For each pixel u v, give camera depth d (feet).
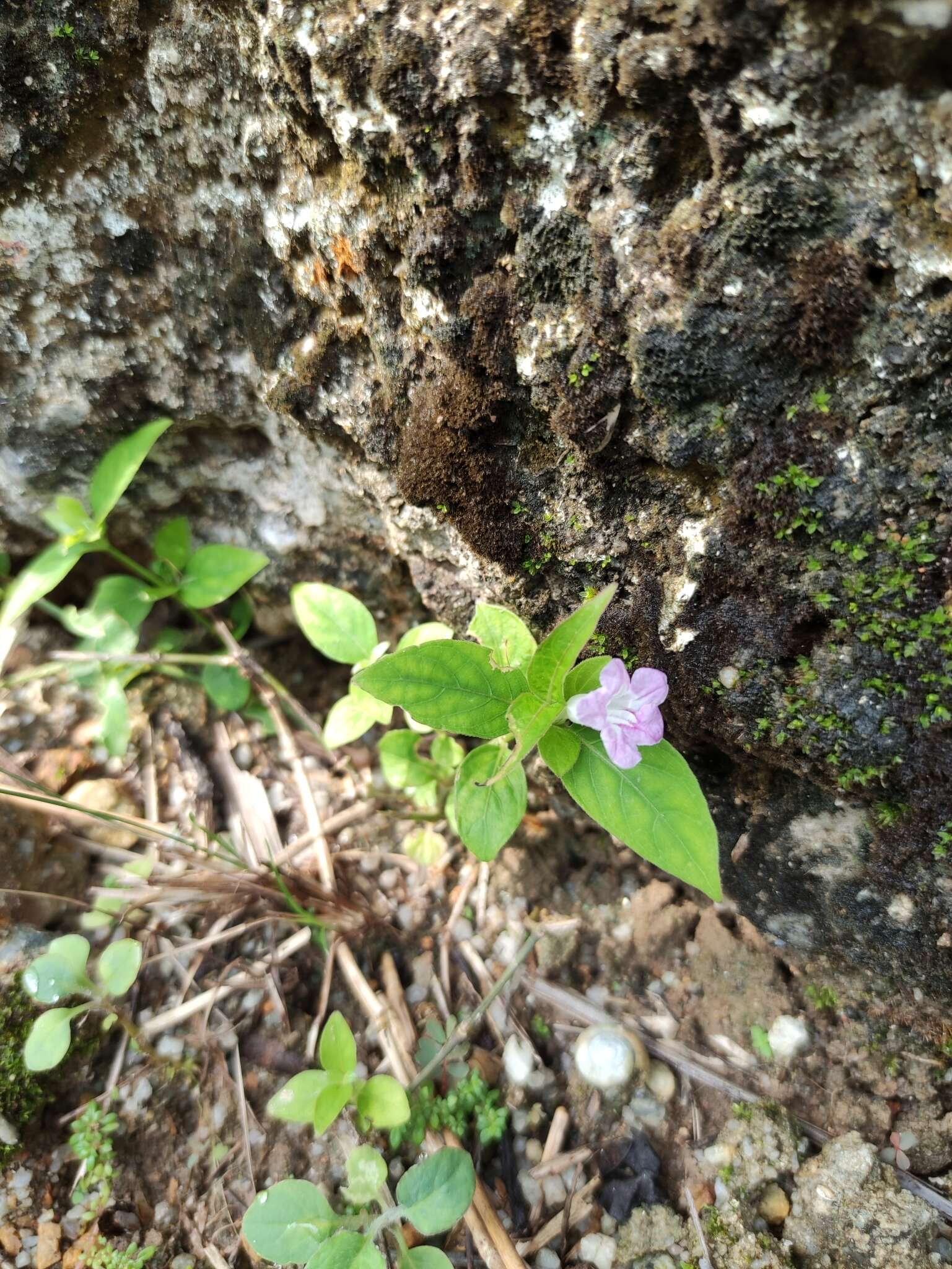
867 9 0.38
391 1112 0.57
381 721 0.68
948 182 0.40
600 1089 0.62
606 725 0.50
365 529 0.71
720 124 0.42
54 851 0.69
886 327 0.43
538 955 0.69
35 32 0.53
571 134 0.46
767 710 0.52
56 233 0.60
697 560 0.51
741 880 0.62
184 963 0.67
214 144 0.55
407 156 0.49
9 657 0.78
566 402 0.51
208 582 0.72
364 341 0.58
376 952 0.70
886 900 0.55
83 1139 0.60
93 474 0.72
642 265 0.46
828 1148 0.57
